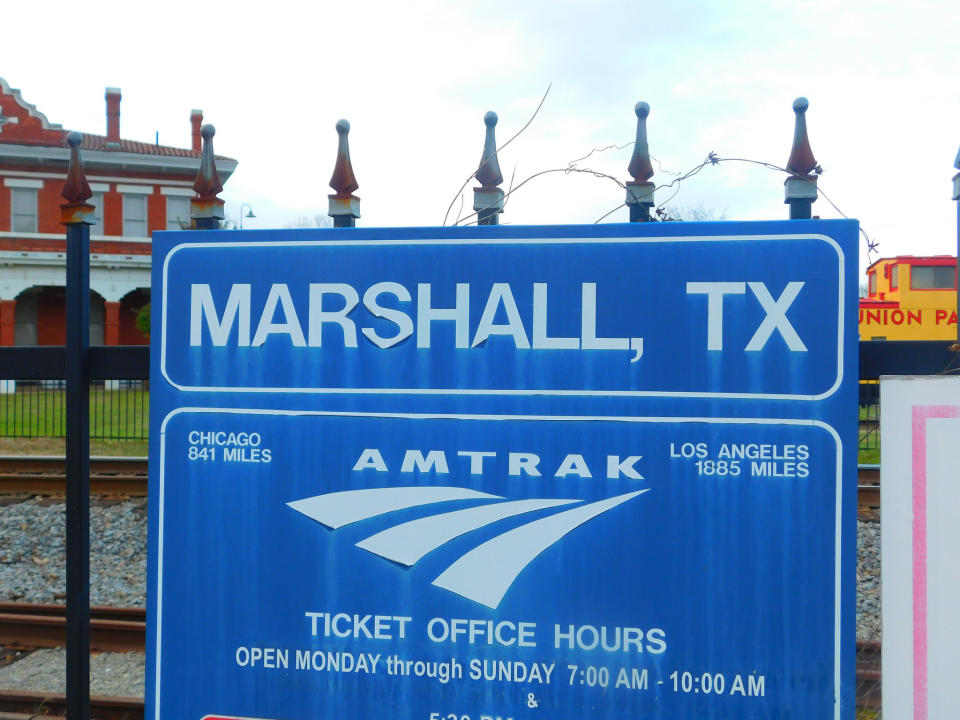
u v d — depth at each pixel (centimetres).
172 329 321
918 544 284
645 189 305
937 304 1722
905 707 283
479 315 303
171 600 318
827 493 284
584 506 296
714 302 290
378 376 309
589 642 295
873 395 1106
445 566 303
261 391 316
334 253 313
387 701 306
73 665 327
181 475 319
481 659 300
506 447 301
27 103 3288
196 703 316
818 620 283
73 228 335
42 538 794
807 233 287
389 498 307
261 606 314
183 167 3425
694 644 289
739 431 288
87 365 336
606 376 296
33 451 1423
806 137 293
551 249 299
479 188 319
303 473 313
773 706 285
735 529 288
